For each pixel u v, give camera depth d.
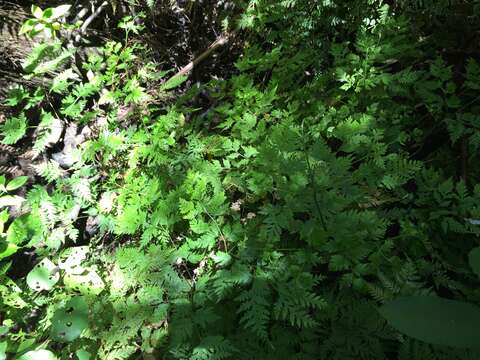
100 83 3.29
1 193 2.99
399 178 2.47
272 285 2.18
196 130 3.33
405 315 0.90
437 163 3.04
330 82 3.41
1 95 3.33
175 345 2.09
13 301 2.64
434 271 2.38
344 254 2.26
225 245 2.38
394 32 3.13
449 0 3.26
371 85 2.94
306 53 3.49
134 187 2.70
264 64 3.30
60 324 2.19
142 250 2.62
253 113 3.04
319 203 2.30
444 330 0.87
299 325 2.02
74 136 3.52
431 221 2.53
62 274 2.74
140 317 2.23
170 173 2.83
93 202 2.95
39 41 3.54
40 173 2.92
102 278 2.66
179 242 2.70
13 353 2.57
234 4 4.07
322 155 2.43
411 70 3.46
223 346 2.04
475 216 2.32
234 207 2.82
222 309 2.35
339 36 3.76
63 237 2.80
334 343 2.13
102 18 4.13
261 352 2.15
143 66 3.91
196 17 4.27
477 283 2.45
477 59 3.39
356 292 2.30
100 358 2.29
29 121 3.44
